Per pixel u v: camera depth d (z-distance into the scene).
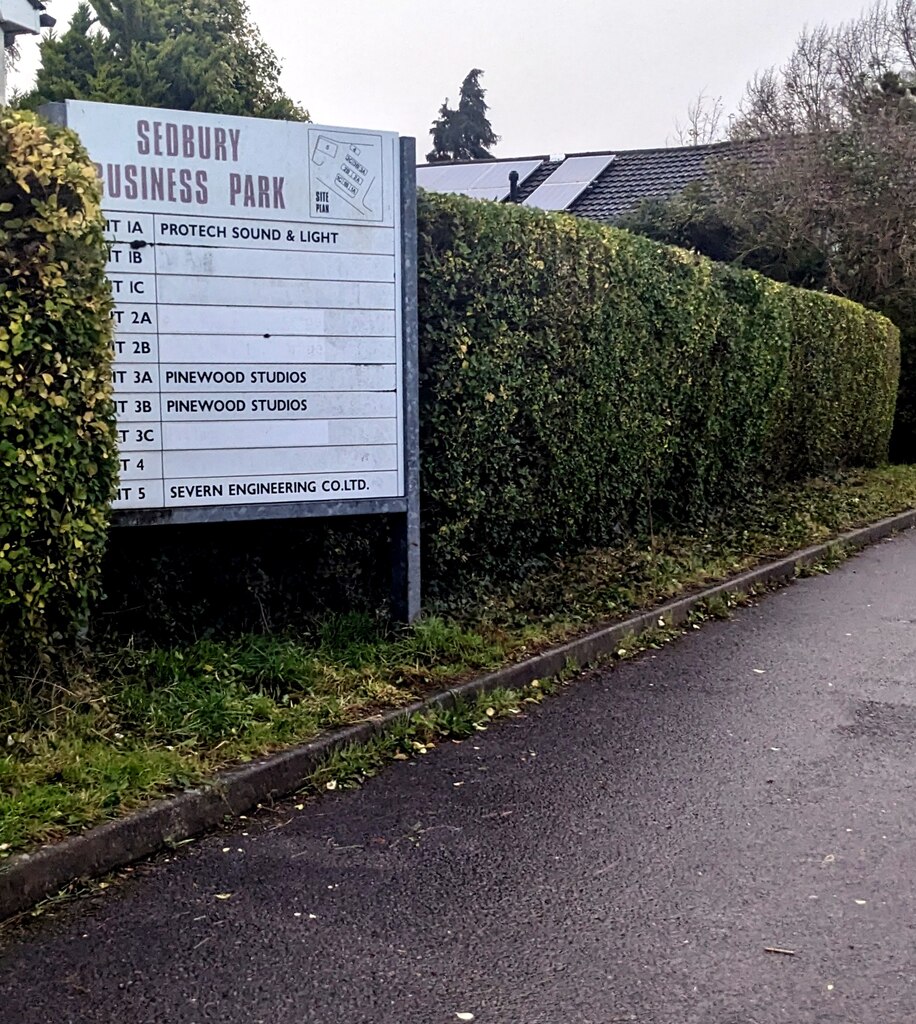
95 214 4.62
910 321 17.95
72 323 4.55
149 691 5.07
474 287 6.81
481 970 3.25
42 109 5.19
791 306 12.59
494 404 7.09
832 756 5.07
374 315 5.88
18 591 4.52
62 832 3.77
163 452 5.47
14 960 3.27
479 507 7.07
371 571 6.61
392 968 3.26
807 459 13.95
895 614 8.07
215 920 3.53
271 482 5.71
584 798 4.56
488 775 4.80
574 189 22.47
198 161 5.41
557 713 5.69
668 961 3.30
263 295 5.61
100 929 3.46
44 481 4.51
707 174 19.86
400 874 3.87
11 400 4.38
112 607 5.66
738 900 3.69
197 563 5.94
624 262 8.49
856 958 3.32
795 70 20.72
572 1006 3.07
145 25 8.99
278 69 10.15
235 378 5.58
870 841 4.15
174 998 3.10
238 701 4.99
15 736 4.38
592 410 8.30
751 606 8.32
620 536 9.17
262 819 4.31
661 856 4.02
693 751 5.13
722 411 10.69
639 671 6.52
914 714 5.70
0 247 4.32
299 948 3.37
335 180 5.70
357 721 5.03
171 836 4.05
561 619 6.94
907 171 17.78
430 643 6.04
